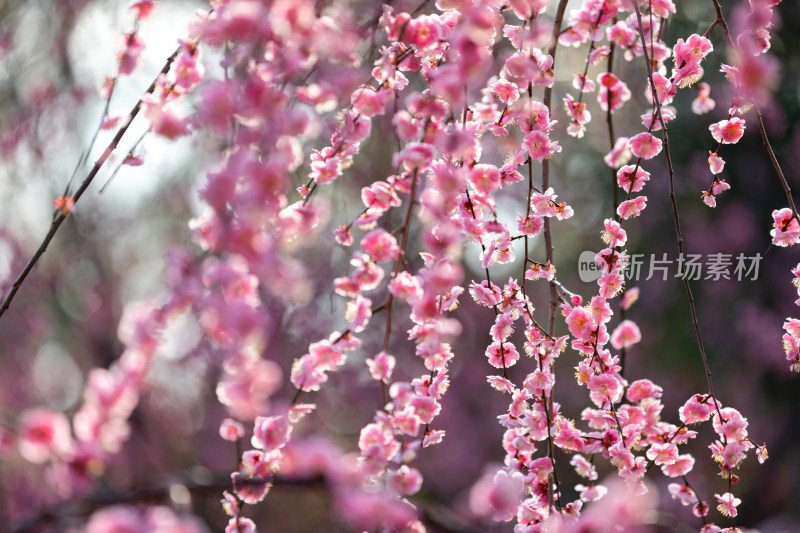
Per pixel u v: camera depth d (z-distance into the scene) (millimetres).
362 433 2354
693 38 2449
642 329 4988
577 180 5277
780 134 4285
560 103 3404
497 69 2475
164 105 2350
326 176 2400
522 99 2461
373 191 2396
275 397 4445
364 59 2447
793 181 4441
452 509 5512
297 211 2346
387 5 2363
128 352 2225
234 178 2252
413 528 2320
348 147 2410
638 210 2441
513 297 2436
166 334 2234
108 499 2229
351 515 2256
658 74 2463
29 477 4230
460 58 2311
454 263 2363
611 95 2535
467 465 5871
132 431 4980
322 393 5691
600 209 5277
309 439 2271
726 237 4586
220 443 5355
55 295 4902
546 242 2459
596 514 2293
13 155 4055
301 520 5129
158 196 4445
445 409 6027
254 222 2250
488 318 6059
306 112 2271
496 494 2344
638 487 2416
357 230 3594
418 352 2398
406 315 4555
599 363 2451
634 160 4562
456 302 2408
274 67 2279
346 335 2375
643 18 2518
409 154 2334
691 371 4922
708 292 4781
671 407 5027
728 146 4496
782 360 4699
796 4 4246
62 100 4004
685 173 4605
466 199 2410
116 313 5230
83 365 5488
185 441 5559
